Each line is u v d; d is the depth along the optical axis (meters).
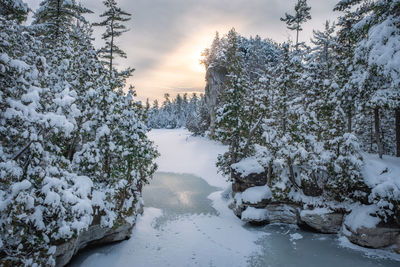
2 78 6.79
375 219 12.08
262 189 16.23
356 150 13.80
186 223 15.11
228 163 20.59
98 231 10.99
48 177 6.49
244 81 19.14
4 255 5.79
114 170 10.90
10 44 7.05
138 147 11.52
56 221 6.76
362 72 14.73
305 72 17.95
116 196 11.23
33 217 6.07
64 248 8.71
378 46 12.70
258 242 12.83
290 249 12.04
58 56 10.81
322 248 12.11
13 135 6.50
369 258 11.12
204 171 31.31
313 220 13.95
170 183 26.28
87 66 12.80
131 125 11.09
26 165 6.52
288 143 15.96
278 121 17.95
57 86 10.47
